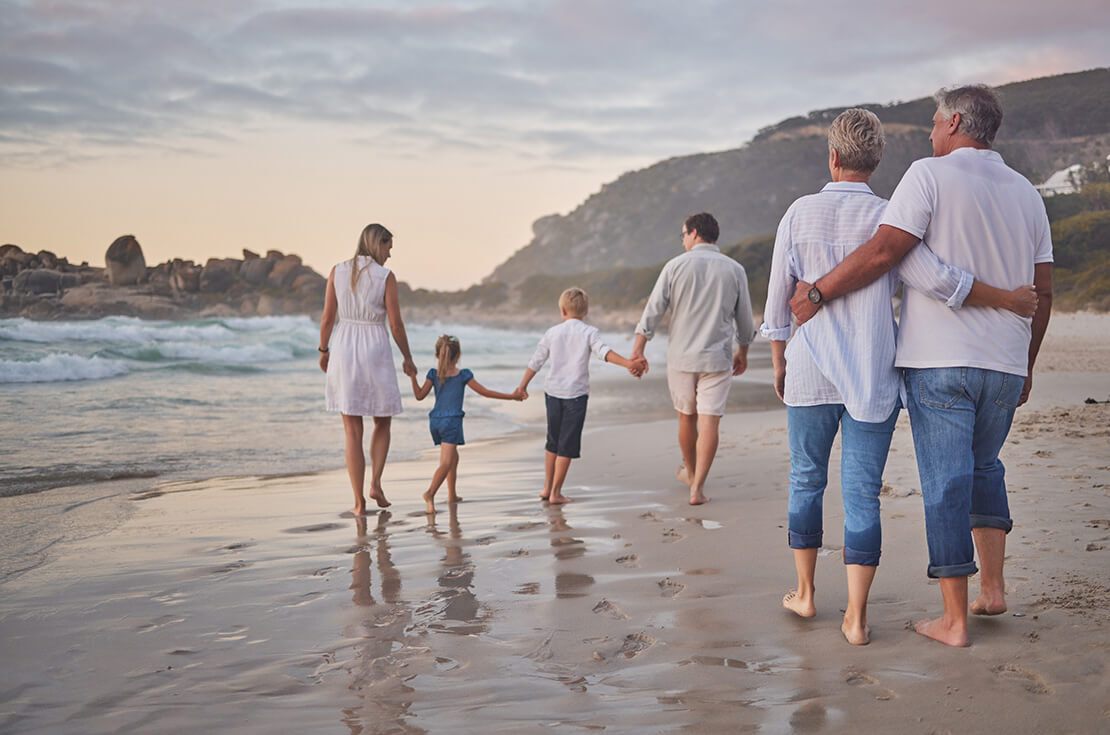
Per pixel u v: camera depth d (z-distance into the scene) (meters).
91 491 5.89
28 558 4.11
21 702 2.46
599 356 5.52
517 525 4.84
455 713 2.34
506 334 46.53
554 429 5.65
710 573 3.67
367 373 5.35
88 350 18.48
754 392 14.62
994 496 2.87
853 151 2.92
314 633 3.03
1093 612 2.82
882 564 3.58
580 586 3.55
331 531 4.74
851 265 2.74
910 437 7.01
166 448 7.91
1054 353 19.48
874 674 2.49
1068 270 41.53
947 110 2.83
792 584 3.46
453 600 3.40
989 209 2.67
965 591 2.67
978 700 2.26
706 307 5.36
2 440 8.02
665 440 8.45
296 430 9.28
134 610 3.31
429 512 5.30
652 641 2.86
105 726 2.29
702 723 2.22
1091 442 6.09
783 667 2.58
